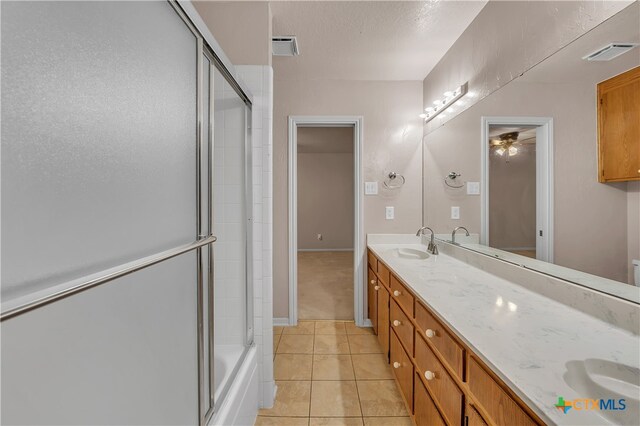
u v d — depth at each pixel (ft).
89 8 1.80
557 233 3.83
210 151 3.51
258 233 5.34
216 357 4.91
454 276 5.06
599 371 2.31
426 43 6.86
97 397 1.89
